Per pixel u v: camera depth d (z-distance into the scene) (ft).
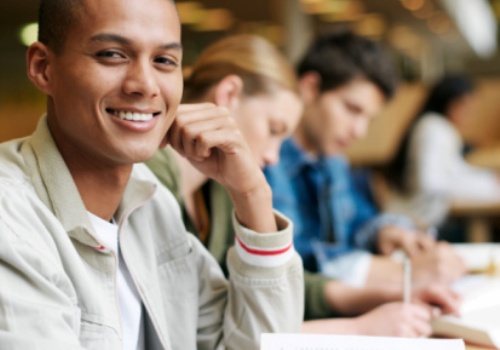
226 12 20.45
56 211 3.09
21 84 19.03
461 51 35.45
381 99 8.02
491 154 18.85
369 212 8.69
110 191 3.23
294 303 3.80
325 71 7.78
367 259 7.16
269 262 3.70
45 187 3.11
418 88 19.74
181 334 3.76
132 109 2.96
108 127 2.96
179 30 3.11
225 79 5.42
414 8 23.29
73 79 2.93
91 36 2.89
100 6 2.90
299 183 7.45
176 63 3.10
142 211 3.63
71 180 3.13
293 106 5.72
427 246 7.55
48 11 2.99
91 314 3.07
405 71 30.76
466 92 14.05
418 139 13.29
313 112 7.83
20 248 2.74
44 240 2.92
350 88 7.79
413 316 4.78
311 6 22.36
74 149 3.13
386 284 5.89
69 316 2.80
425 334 4.73
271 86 5.59
